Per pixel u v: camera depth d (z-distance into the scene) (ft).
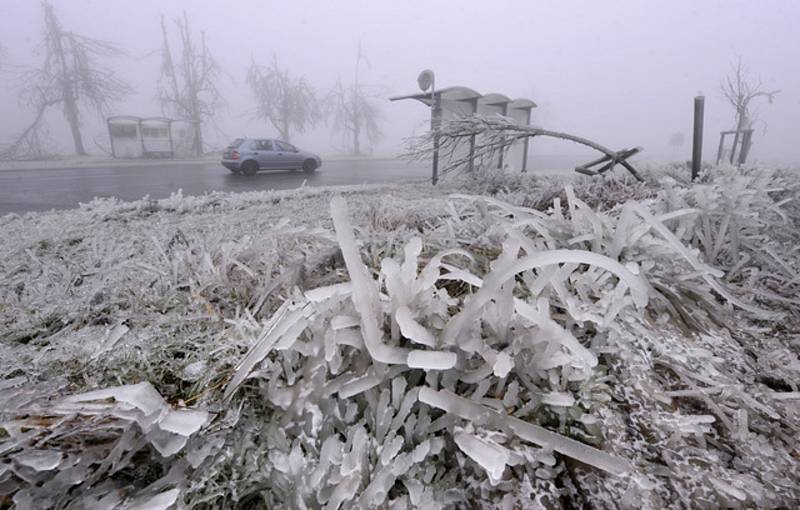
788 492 3.68
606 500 3.62
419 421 3.95
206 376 4.96
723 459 4.00
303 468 3.54
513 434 3.82
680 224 8.19
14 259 10.37
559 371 4.67
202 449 3.78
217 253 8.96
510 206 8.09
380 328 4.38
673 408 4.53
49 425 3.57
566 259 3.95
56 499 3.40
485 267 7.39
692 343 5.64
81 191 36.52
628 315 5.67
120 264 8.58
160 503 3.14
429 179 35.55
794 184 11.37
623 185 16.61
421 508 3.39
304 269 7.66
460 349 4.33
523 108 42.93
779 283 7.47
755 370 5.32
